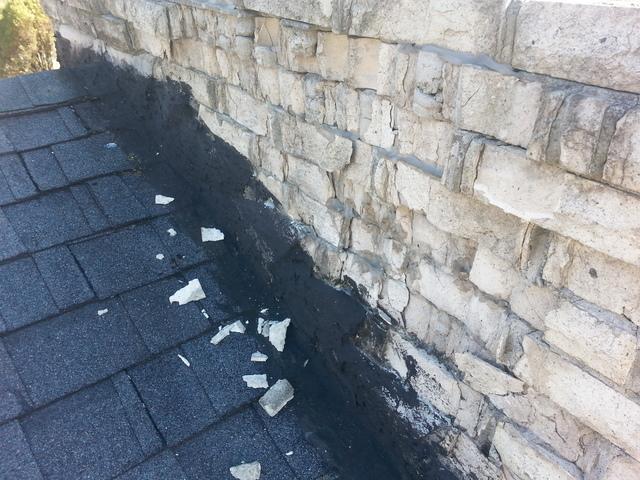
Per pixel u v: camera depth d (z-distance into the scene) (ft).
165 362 9.00
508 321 6.06
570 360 5.45
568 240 5.11
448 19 5.54
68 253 10.27
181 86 11.55
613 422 5.20
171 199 11.75
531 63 4.86
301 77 8.06
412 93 6.29
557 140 4.71
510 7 4.92
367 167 7.53
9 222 10.56
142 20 11.09
